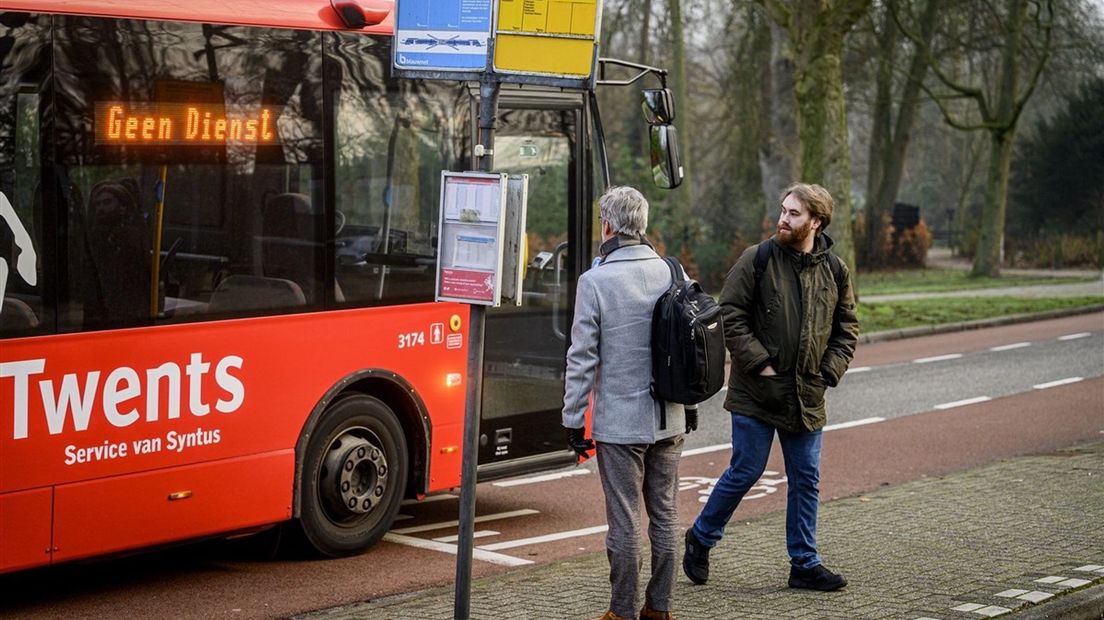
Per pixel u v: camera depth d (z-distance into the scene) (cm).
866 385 1631
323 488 786
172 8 706
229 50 729
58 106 651
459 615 537
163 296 694
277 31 753
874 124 4581
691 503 980
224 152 724
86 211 661
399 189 820
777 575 710
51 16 651
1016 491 945
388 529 825
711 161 4369
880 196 4569
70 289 653
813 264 668
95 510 665
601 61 860
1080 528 817
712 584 691
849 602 646
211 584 742
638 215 593
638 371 581
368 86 802
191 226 708
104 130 670
